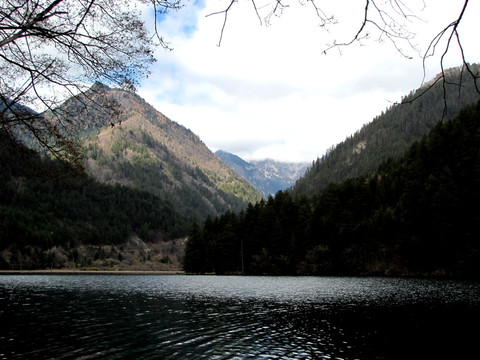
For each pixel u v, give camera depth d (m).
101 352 16.14
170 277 94.00
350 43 4.66
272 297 40.84
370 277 79.56
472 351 16.84
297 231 102.19
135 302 35.78
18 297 40.41
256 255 102.19
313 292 46.38
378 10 4.34
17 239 145.00
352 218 97.06
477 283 58.75
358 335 20.06
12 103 8.91
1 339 18.58
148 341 18.27
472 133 102.56
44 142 9.81
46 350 16.38
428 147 105.44
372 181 115.12
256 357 15.52
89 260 160.75
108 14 8.25
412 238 81.81
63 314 27.34
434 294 41.75
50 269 141.25
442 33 4.17
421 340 18.91
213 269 112.81
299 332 20.81
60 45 8.62
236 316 26.67
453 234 77.81
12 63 8.64
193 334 20.03
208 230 126.06
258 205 118.44
